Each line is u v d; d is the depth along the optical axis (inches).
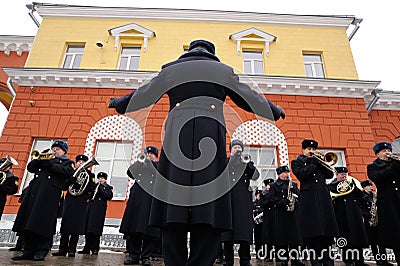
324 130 501.0
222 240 168.1
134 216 217.5
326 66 568.7
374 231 266.8
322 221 190.2
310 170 200.1
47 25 590.6
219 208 76.2
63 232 244.8
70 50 584.4
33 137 488.1
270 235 262.2
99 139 481.7
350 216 235.3
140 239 219.1
